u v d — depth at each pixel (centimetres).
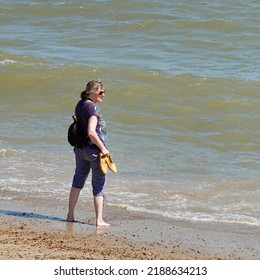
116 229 1365
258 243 1298
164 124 2277
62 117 2352
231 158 1983
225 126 2281
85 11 3984
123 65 2984
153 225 1396
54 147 1992
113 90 2548
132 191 1630
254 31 3659
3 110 2414
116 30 3669
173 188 1669
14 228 1349
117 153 1967
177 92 2595
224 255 1227
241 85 2675
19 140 2058
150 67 2975
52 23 3822
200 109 2431
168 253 1226
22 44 3403
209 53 3306
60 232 1334
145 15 3909
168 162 1911
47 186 1648
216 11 3975
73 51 3278
